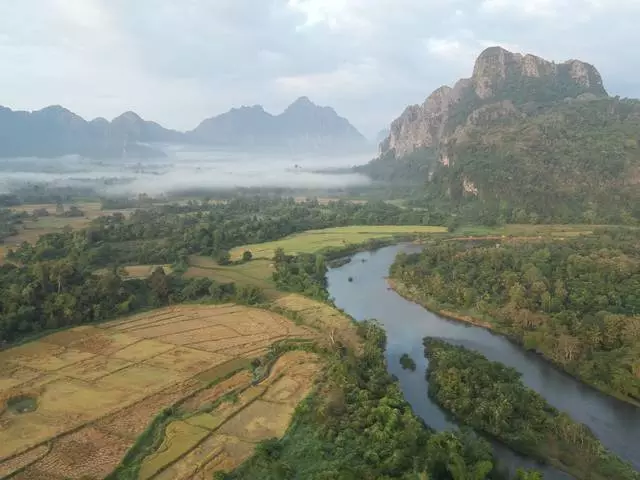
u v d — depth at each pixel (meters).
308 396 69.44
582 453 58.56
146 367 80.00
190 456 57.28
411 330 100.62
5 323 89.25
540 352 87.69
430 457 52.53
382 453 54.88
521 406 65.75
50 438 60.72
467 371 72.94
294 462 55.34
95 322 99.00
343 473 49.97
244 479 52.97
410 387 76.25
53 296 99.94
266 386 73.25
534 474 48.81
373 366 78.31
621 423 66.69
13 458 57.06
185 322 100.69
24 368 79.25
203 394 71.94
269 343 90.00
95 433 61.97
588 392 74.94
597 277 112.50
